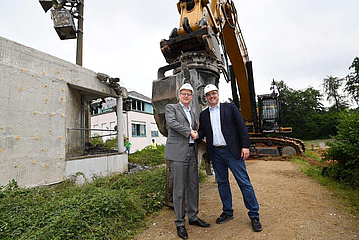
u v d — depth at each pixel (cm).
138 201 321
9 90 422
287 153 987
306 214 291
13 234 232
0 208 281
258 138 1034
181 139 269
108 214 275
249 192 258
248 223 271
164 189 386
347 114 473
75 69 582
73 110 638
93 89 642
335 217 277
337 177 463
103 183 473
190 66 383
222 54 473
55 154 502
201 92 383
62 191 407
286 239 227
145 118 1927
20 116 438
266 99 1033
